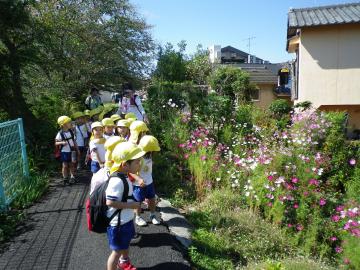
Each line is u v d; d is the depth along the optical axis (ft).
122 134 13.84
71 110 31.22
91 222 8.36
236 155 17.71
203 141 19.56
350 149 19.57
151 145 11.30
